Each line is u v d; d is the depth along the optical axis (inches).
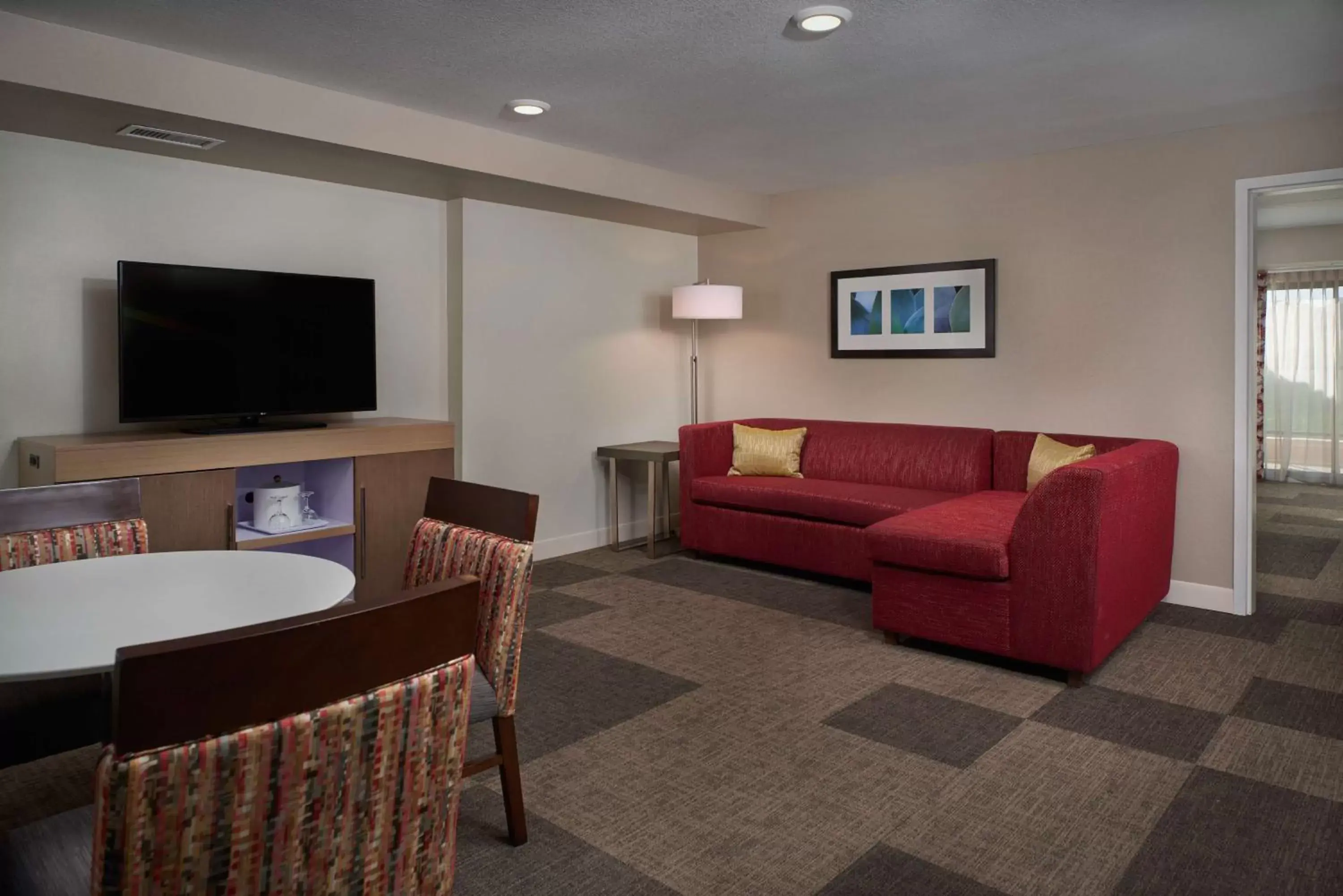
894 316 196.1
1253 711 110.7
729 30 110.9
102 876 31.3
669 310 228.4
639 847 79.8
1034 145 167.5
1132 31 111.3
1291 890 72.9
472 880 74.4
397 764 37.8
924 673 124.9
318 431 144.9
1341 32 112.0
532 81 130.0
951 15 106.3
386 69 125.0
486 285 183.5
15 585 68.6
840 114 146.9
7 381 130.3
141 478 125.8
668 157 177.3
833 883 74.2
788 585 175.2
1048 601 120.1
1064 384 173.2
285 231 158.4
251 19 107.1
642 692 117.7
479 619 78.8
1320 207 248.5
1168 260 159.5
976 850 79.2
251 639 33.0
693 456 196.9
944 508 150.0
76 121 122.9
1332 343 312.7
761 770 95.1
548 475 199.3
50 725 71.6
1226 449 154.9
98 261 137.6
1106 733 104.3
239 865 33.8
